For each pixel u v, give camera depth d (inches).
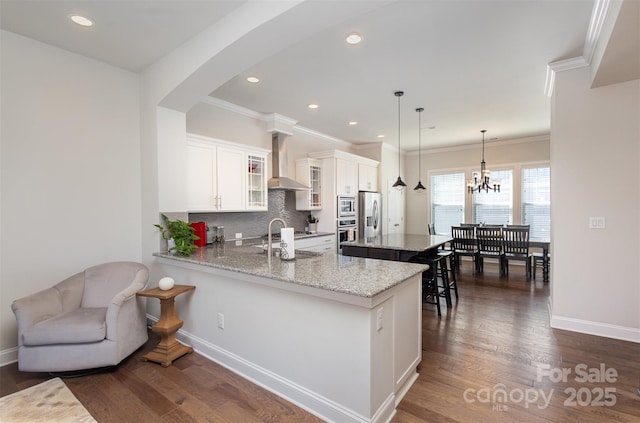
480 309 154.4
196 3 89.7
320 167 229.5
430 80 144.2
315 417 77.0
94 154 122.9
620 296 118.2
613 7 82.3
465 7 91.6
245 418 76.5
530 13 94.6
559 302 129.2
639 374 94.1
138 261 135.0
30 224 107.7
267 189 185.0
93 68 122.8
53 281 112.5
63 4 89.3
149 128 130.6
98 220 123.8
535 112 192.1
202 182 146.9
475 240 235.6
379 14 94.5
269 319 88.9
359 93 159.8
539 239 261.9
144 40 109.8
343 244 170.2
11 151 103.7
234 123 179.9
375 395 71.6
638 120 114.0
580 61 121.3
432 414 77.2
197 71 107.7
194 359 105.8
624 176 116.7
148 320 134.6
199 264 105.3
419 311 97.0
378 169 281.6
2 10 91.7
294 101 171.5
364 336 69.9
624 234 117.1
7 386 90.0
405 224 327.0
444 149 306.2
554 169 131.5
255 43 93.6
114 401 82.8
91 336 91.7
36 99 108.9
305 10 78.5
